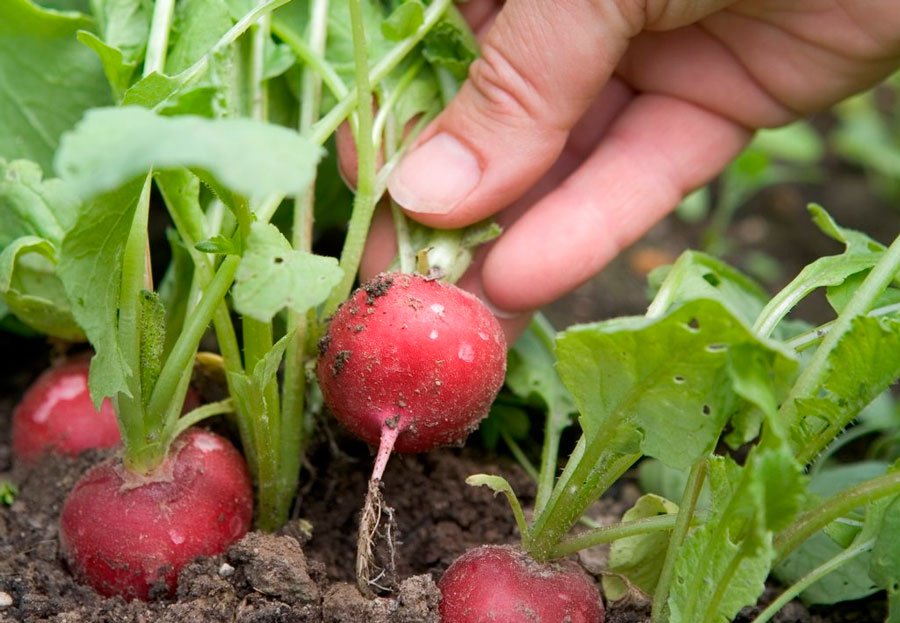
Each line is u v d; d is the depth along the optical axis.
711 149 0.35
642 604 0.28
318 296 0.25
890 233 0.50
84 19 0.32
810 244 0.49
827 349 0.26
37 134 0.32
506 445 0.34
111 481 0.28
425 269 0.30
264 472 0.29
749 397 0.24
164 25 0.29
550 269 0.33
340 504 0.31
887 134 0.56
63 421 0.31
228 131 0.22
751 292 0.33
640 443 0.26
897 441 0.34
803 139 0.49
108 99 0.33
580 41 0.31
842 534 0.28
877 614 0.30
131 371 0.27
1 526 0.30
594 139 0.35
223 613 0.28
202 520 0.28
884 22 0.32
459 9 0.34
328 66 0.31
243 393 0.28
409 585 0.27
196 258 0.29
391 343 0.28
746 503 0.25
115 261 0.26
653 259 0.47
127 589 0.28
